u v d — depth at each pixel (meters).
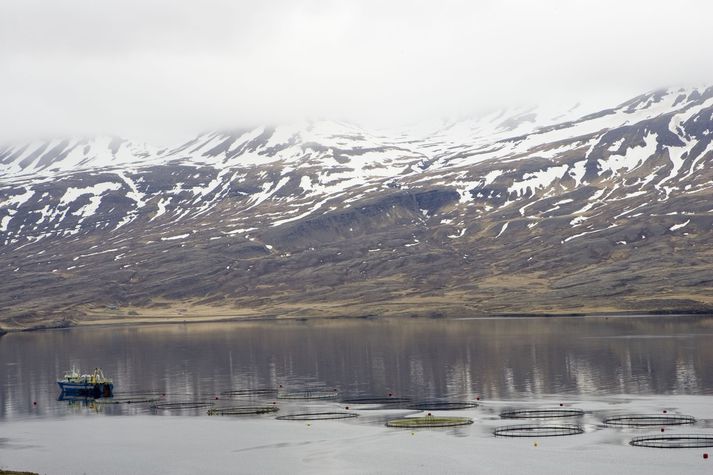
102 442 134.50
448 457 115.00
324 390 174.50
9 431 146.50
